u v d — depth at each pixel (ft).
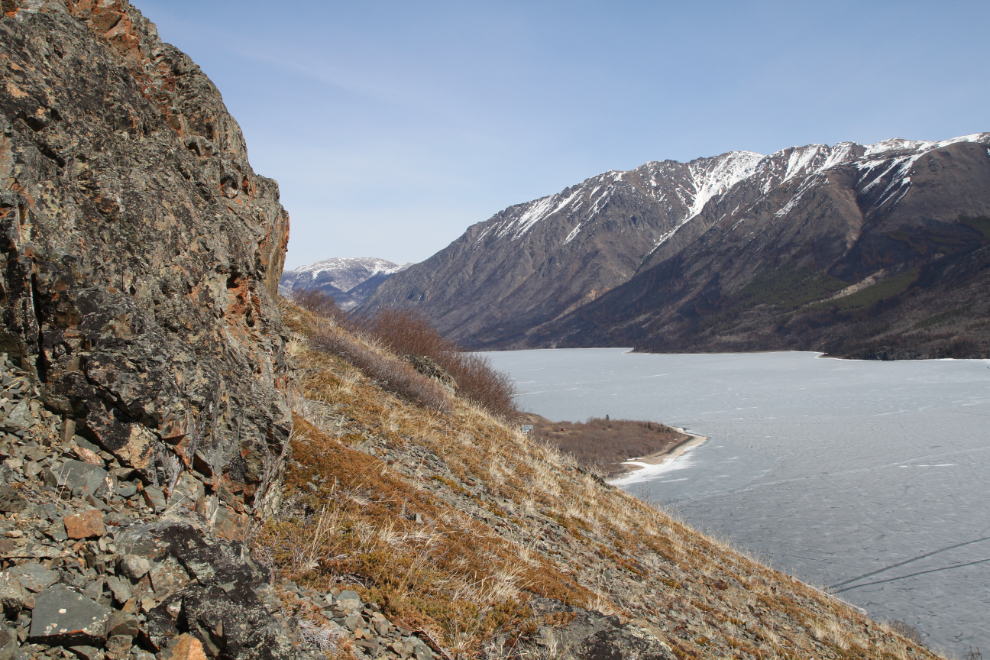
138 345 11.34
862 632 31.22
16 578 8.01
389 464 24.54
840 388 336.70
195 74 21.88
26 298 10.40
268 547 13.56
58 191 11.92
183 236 15.29
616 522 31.99
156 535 9.71
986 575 87.25
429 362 58.95
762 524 112.98
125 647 8.29
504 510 26.07
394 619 12.64
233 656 8.65
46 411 10.35
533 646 13.28
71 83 13.61
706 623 22.50
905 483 141.08
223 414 13.85
